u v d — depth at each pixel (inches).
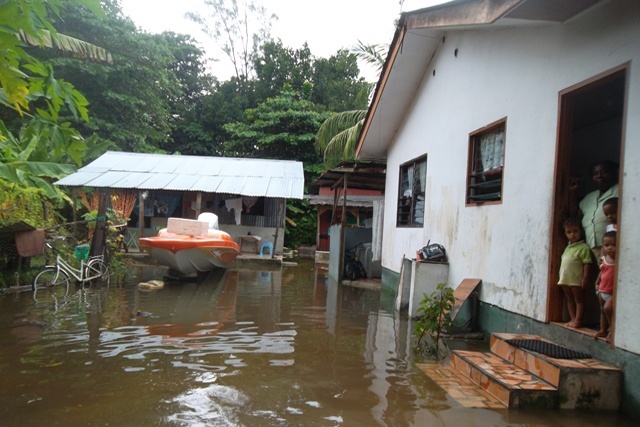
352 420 128.3
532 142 193.0
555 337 170.9
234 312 288.7
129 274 465.4
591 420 130.6
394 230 402.6
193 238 434.9
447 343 216.7
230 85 1168.2
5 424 122.5
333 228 526.0
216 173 652.7
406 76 343.3
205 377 162.2
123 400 139.9
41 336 215.9
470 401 143.5
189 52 1189.7
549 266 175.6
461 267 257.0
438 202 298.7
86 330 229.0
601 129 234.7
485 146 245.9
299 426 123.9
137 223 721.0
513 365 163.0
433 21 245.9
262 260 622.2
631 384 133.6
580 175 245.6
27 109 163.5
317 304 327.9
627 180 138.9
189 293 363.3
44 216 452.8
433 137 312.8
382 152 469.7
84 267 387.5
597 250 159.8
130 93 733.9
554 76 180.5
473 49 253.1
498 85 224.7
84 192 647.1
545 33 187.9
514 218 203.0
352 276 473.4
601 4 156.1
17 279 346.0
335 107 1003.9
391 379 164.6
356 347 209.3
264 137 935.7
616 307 140.6
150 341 210.5
